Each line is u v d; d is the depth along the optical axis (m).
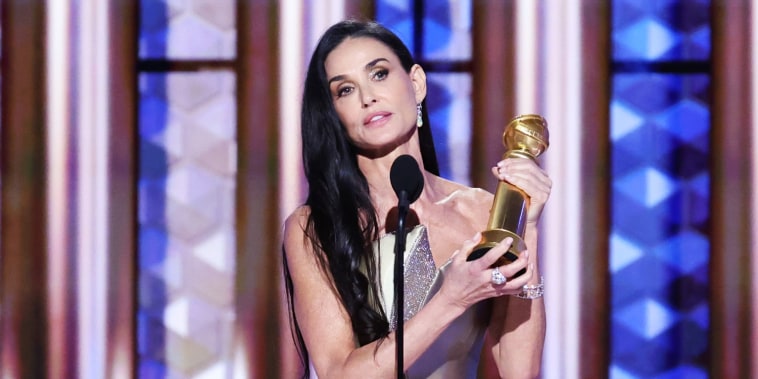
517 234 6.04
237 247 12.30
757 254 12.06
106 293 12.40
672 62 12.12
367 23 6.96
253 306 12.29
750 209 12.08
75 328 12.41
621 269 12.10
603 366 12.05
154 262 12.40
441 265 6.91
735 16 12.09
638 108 12.14
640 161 12.12
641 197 12.12
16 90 12.36
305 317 6.51
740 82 12.09
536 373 7.02
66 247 12.40
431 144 7.39
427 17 12.11
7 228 12.38
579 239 12.05
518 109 12.02
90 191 12.40
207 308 12.36
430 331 5.94
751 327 12.07
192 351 12.35
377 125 6.73
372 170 7.01
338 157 6.84
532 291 6.77
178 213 12.38
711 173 12.12
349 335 6.42
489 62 12.04
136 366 12.38
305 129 6.91
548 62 12.02
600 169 12.06
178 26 12.39
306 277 6.57
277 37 12.22
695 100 12.15
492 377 12.06
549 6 12.04
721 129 12.11
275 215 12.27
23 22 12.35
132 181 12.38
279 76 12.23
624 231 12.12
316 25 12.15
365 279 6.55
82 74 12.38
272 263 12.27
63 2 12.36
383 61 6.78
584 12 12.05
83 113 12.38
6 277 12.41
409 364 6.02
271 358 12.27
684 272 12.12
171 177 12.41
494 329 7.11
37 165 12.40
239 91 12.28
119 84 12.38
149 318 12.40
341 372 6.17
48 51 12.37
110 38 12.38
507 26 12.03
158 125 12.41
